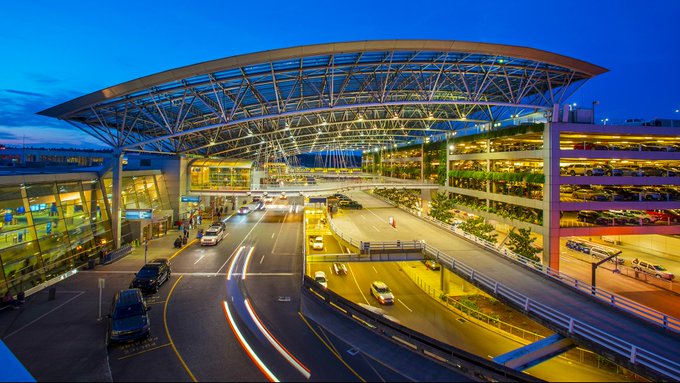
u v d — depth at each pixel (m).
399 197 86.81
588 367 22.11
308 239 46.50
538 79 47.53
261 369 15.25
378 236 42.56
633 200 44.31
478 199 59.94
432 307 33.62
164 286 26.72
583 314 20.67
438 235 43.34
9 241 25.59
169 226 49.44
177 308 22.38
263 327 19.64
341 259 34.69
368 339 17.91
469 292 37.59
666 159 44.03
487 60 42.34
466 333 28.34
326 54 35.94
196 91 39.94
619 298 20.81
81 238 33.22
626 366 15.96
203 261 33.97
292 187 64.69
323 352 16.77
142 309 18.61
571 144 48.66
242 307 22.62
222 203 75.38
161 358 16.19
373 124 79.50
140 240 40.62
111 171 39.12
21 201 27.17
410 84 52.47
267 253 37.38
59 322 20.19
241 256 35.97
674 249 47.16
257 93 45.56
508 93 54.22
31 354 16.53
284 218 62.66
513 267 29.50
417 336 16.77
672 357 16.20
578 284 23.88
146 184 48.06
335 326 19.42
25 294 24.47
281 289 26.28
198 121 53.41
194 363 15.73
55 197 30.86
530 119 49.41
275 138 79.12
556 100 48.59
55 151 74.69
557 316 19.28
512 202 50.09
